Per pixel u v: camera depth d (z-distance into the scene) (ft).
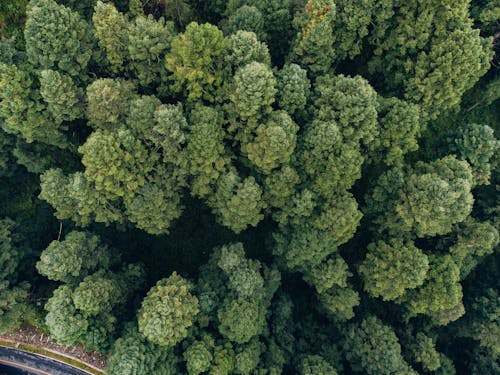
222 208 155.43
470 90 197.36
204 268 172.96
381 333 164.66
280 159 143.33
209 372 146.30
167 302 140.05
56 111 138.51
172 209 161.89
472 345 189.67
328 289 172.65
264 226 188.03
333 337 183.21
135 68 148.46
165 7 170.50
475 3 178.81
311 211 154.71
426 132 194.90
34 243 172.96
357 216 152.56
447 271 157.48
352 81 144.05
